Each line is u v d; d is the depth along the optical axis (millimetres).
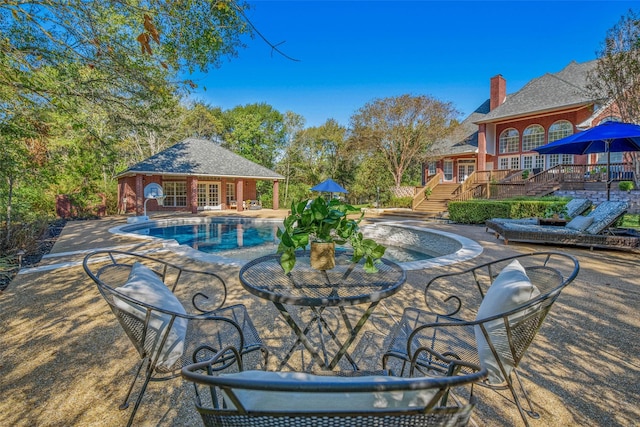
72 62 5977
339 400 1014
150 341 1978
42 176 9000
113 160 9336
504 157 22516
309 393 974
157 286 2330
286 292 2301
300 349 2961
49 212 16234
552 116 20031
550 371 2623
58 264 6266
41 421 2059
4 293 4535
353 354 2869
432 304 4109
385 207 23531
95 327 3424
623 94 12391
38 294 4492
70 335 3238
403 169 24578
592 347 3000
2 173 7480
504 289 1978
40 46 5809
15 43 5637
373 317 3693
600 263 6312
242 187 22297
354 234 2664
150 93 6805
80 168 17125
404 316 2662
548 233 8031
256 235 14039
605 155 18531
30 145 8531
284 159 32375
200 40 5199
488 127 22797
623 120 12414
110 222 14961
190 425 2045
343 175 29781
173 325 2125
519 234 8352
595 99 14352
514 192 17312
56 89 6023
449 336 2418
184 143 23297
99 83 6629
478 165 22500
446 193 20438
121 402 2246
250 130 32812
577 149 10297
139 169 18688
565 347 3002
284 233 2516
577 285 4871
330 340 3131
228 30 4992
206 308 3971
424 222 14844
